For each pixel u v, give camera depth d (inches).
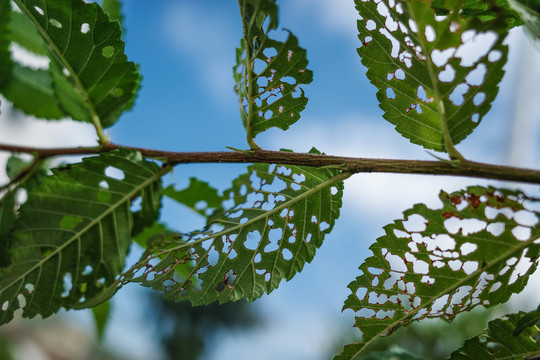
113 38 10.7
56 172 10.8
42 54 12.8
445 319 10.3
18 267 10.7
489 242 9.8
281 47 10.1
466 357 10.1
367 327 10.2
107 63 11.0
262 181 11.3
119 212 11.1
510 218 9.7
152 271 10.7
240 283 10.6
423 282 10.1
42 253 10.8
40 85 12.8
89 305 10.3
